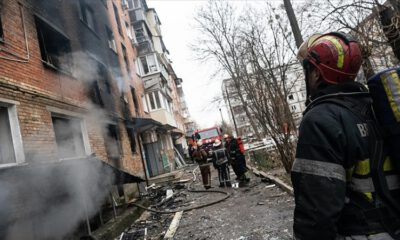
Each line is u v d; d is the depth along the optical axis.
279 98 8.86
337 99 1.35
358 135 1.27
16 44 7.01
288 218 5.93
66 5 10.45
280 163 12.95
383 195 1.25
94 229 7.34
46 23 8.73
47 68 8.12
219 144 11.95
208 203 8.68
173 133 32.56
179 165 29.95
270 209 6.83
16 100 6.46
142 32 25.98
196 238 5.93
